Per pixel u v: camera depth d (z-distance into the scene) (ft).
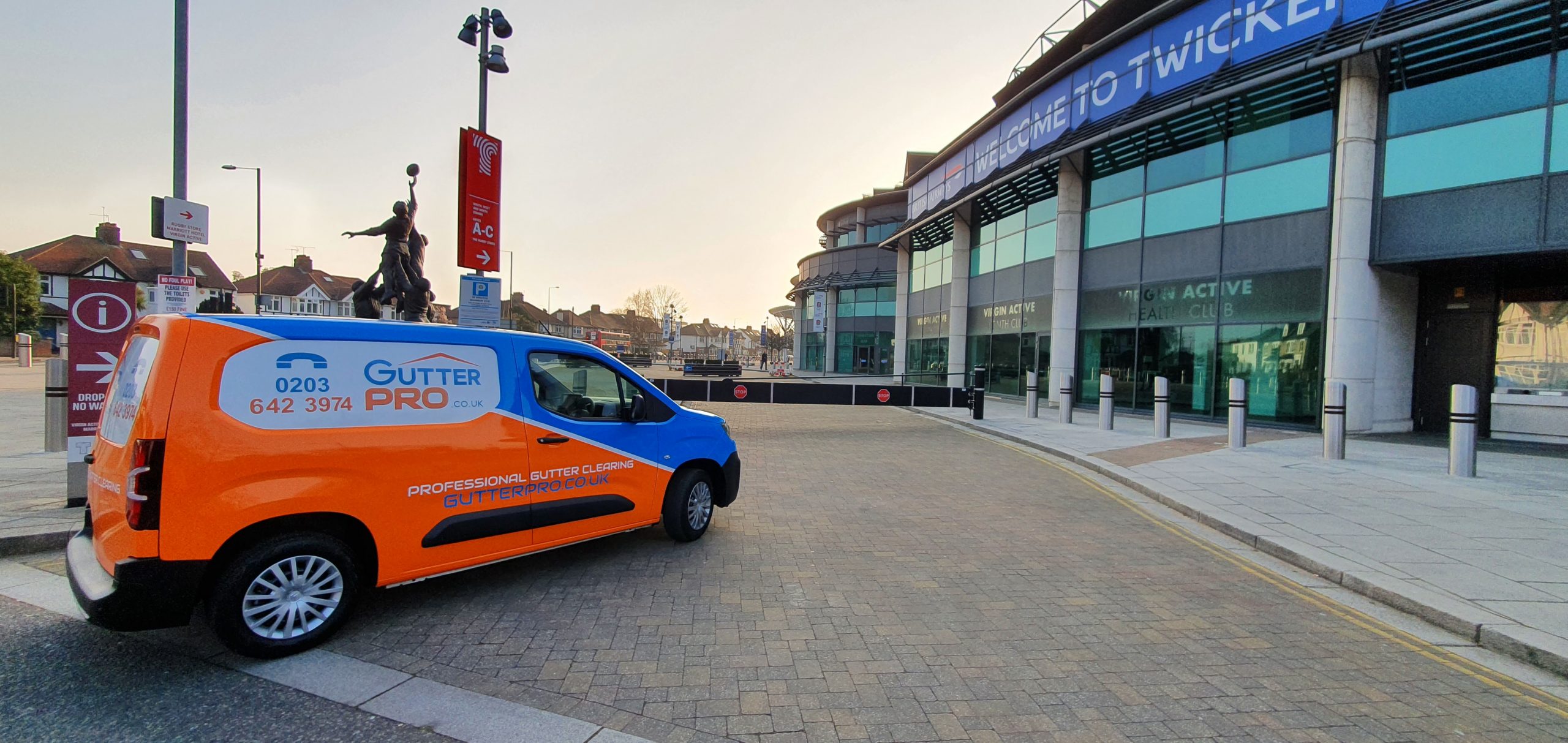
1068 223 59.36
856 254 146.41
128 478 10.64
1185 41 46.55
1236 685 11.31
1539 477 27.86
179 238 26.66
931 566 17.25
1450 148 36.17
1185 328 49.52
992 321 74.95
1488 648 12.95
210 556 10.90
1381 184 38.88
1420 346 42.68
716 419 19.88
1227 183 46.44
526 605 14.19
